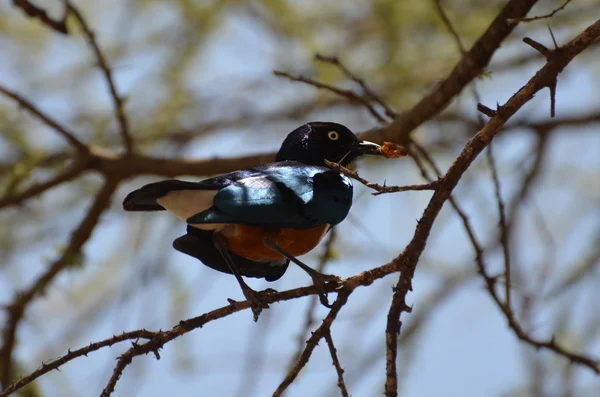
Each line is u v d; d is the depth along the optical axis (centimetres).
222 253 852
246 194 824
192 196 819
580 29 1278
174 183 807
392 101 1287
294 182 872
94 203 1254
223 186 830
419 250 694
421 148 1069
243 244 866
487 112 667
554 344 910
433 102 1033
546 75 660
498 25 951
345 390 670
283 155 1055
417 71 1275
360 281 706
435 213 675
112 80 1165
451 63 1257
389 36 1253
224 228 863
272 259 928
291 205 844
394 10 1239
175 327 707
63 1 1106
